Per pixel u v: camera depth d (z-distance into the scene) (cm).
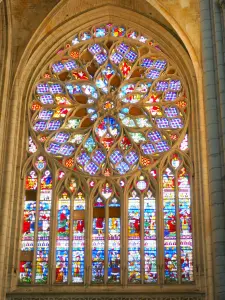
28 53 4328
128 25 4556
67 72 4475
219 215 2770
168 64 4422
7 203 3875
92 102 4359
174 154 4144
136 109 4331
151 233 3941
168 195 4041
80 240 3950
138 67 4450
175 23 4241
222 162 2844
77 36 4562
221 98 2925
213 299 3544
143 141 4191
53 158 4162
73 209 4034
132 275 3841
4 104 4069
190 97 4259
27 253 3922
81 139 4231
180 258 3853
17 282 3838
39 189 4088
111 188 4075
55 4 4356
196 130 4109
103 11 4541
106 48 4528
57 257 3912
